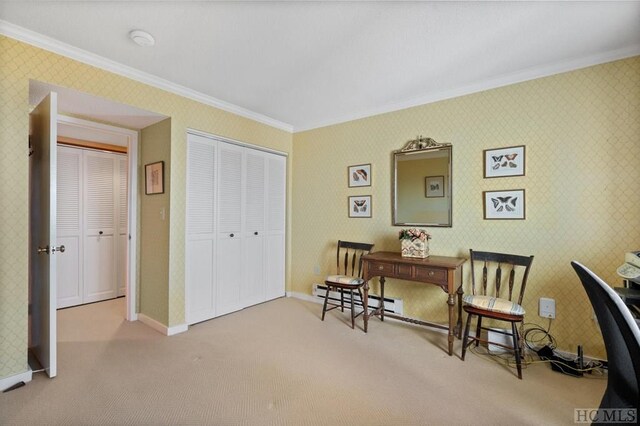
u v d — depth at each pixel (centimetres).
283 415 165
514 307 213
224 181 326
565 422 161
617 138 215
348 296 345
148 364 219
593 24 182
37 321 227
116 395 181
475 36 196
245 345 252
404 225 310
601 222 220
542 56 221
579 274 115
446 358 231
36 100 235
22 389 186
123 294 402
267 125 369
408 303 304
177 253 279
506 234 256
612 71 215
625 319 94
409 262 255
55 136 197
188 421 159
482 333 260
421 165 299
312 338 267
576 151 228
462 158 276
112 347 246
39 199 220
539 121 242
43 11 171
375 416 165
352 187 347
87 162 371
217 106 311
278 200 392
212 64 234
